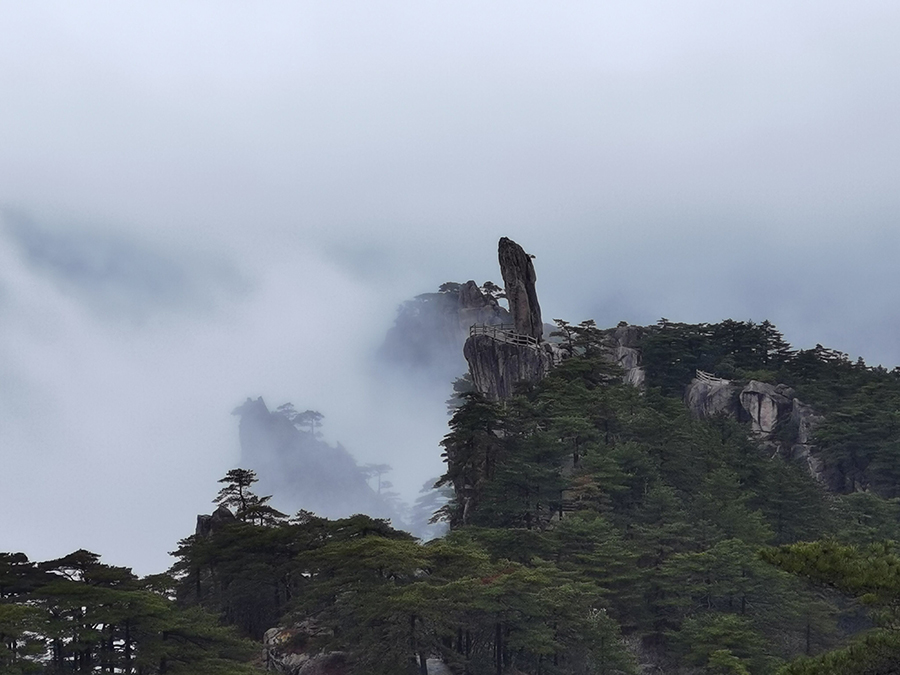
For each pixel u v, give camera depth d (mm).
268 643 103750
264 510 135625
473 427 136875
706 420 174500
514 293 187250
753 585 106500
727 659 88500
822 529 137375
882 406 180625
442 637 95250
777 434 191875
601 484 125500
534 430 138000
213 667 85750
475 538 113125
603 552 106625
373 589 92375
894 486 167375
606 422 149500
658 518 123938
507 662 96062
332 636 97125
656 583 106250
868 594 45688
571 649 93562
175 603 106250
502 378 179000
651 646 105688
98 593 87062
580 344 187875
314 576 109750
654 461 140250
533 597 91000
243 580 112750
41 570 99938
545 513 127188
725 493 132750
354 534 112750
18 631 79938
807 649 107875
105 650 89438
